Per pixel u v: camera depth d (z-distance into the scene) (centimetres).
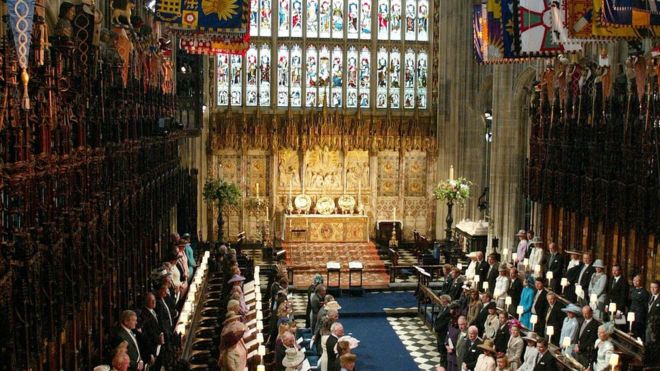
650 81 1961
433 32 3872
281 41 3803
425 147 3888
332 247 3625
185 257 2289
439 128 3888
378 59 3884
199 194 3744
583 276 2053
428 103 3916
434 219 3912
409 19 3894
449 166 3891
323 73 3844
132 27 1653
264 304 2361
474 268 2536
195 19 1706
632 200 2098
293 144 3791
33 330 938
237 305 1600
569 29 1620
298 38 3806
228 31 1720
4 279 852
